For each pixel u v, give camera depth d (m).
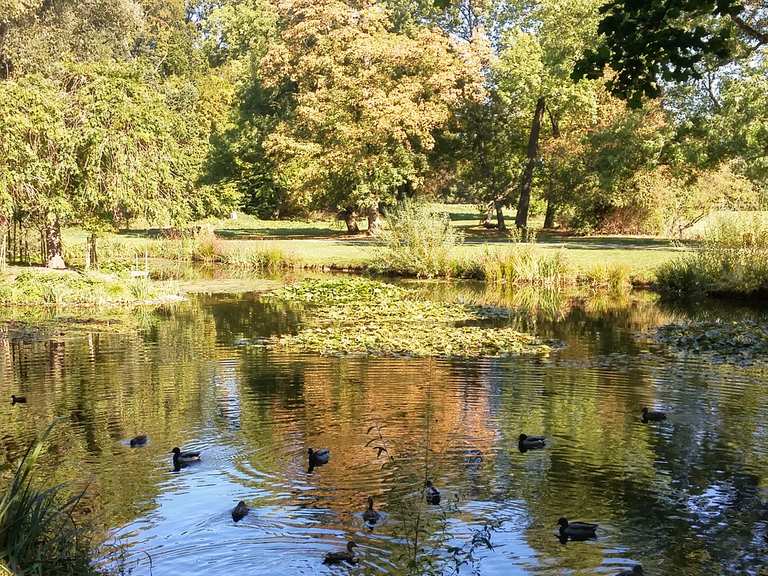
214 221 50.59
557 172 40.84
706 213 37.66
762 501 7.47
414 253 29.31
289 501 7.45
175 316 19.62
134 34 60.75
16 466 8.45
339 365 13.47
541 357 14.23
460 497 7.54
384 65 40.34
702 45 9.34
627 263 27.56
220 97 61.72
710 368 13.26
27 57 47.69
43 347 15.31
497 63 40.69
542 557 6.33
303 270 31.84
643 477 8.08
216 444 9.12
